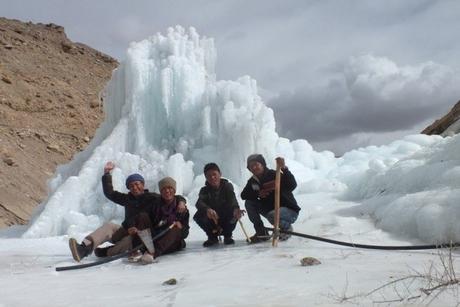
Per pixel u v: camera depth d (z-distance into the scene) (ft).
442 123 42.60
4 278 16.03
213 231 20.63
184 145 35.47
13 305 11.75
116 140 35.50
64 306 11.32
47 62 132.98
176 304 10.68
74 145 101.24
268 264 15.06
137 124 35.94
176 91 37.19
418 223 18.52
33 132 97.09
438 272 11.95
